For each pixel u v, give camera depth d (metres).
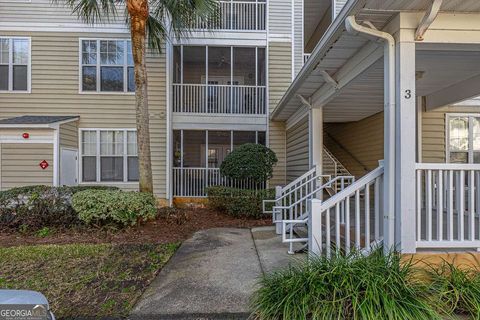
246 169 8.38
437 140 6.74
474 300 2.70
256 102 10.30
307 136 7.48
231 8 10.18
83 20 9.63
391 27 3.34
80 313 2.93
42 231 6.02
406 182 3.19
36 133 8.50
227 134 10.66
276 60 10.23
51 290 3.44
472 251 3.32
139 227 6.44
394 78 3.29
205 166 10.48
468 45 3.30
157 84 9.90
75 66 9.76
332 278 2.77
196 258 4.50
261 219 7.93
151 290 3.41
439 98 6.19
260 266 4.11
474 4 3.07
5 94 9.65
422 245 3.26
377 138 8.15
